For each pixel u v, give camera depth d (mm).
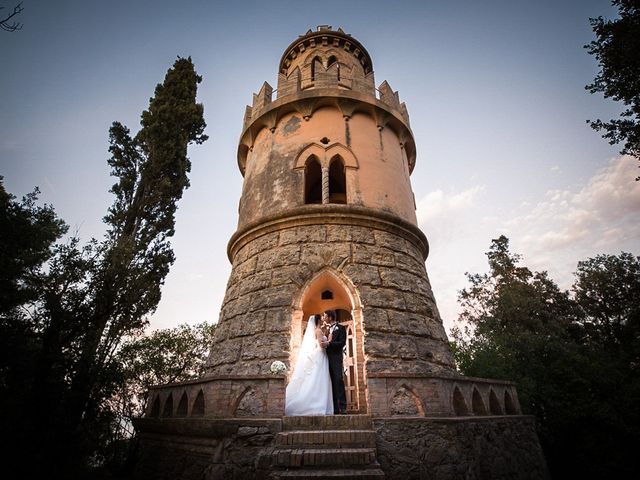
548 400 20172
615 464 17734
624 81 12258
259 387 7762
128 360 18438
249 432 6863
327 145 13914
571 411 19391
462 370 22766
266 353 9867
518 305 32031
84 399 9586
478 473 7645
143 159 18797
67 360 9344
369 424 7363
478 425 8328
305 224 12391
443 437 7414
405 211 14039
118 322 13125
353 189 13109
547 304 37156
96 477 11797
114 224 17031
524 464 9266
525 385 20188
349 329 12594
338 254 11477
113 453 14516
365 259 11555
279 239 12359
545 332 30656
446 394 8188
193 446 7926
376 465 6258
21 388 8008
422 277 12742
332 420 7359
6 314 8695
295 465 6141
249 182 15164
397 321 10516
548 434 19734
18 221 9367
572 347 25719
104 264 10867
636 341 27078
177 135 19141
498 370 20312
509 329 31594
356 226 12391
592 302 37094
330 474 5887
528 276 36312
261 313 10695
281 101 14992
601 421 18984
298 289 10867
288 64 21609
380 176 13914
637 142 12891
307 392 8648
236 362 10219
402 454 7078
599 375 20703
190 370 22141
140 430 10109
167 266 17547
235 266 13500
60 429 8625
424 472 7004
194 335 23078
